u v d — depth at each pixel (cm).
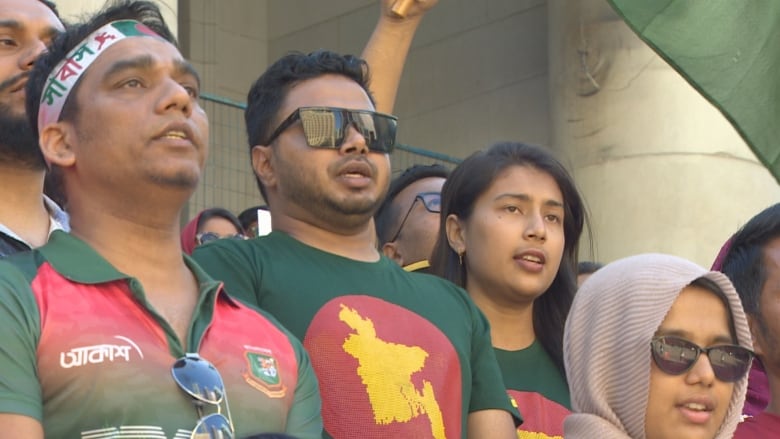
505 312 523
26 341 344
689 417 422
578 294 444
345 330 432
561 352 527
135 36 389
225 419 349
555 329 530
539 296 534
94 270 362
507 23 1328
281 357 378
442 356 441
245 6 1382
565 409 513
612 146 1109
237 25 1373
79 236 378
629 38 1120
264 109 473
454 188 534
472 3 1352
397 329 440
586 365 432
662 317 423
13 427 333
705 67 861
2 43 459
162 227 377
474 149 1330
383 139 462
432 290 462
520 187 521
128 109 375
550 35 1180
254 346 373
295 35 1392
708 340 426
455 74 1352
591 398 429
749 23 863
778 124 861
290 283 441
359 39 1369
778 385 489
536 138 1292
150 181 371
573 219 536
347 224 459
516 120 1308
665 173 1088
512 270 516
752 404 527
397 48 619
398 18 618
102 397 342
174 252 380
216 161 1172
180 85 383
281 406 369
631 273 433
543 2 1308
